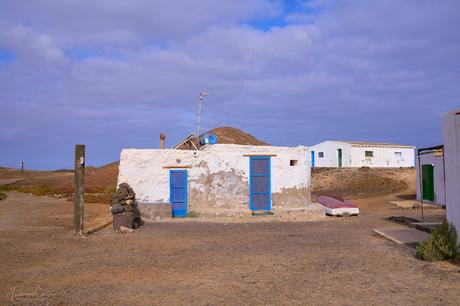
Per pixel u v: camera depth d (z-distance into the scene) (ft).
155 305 24.14
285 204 71.00
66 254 38.45
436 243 35.60
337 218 67.10
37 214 67.92
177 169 67.67
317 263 34.37
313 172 155.43
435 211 72.90
